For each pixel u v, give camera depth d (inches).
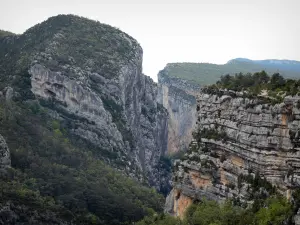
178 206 3897.6
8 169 5757.9
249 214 3034.0
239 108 3398.1
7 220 5049.2
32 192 5511.8
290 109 2994.6
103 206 5930.1
